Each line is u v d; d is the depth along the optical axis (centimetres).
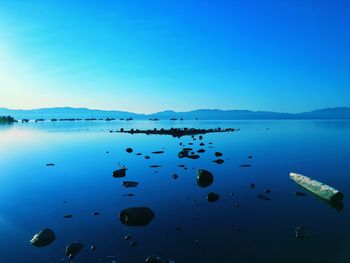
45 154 4534
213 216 1728
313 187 2231
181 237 1453
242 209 1847
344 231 1502
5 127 14388
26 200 2112
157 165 3384
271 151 4628
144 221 1641
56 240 1447
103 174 2980
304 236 1441
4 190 2398
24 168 3394
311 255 1266
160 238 1446
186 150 4375
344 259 1227
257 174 2892
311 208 1862
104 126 15188
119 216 1723
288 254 1277
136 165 3444
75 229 1576
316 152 4522
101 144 5866
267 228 1548
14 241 1448
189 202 1998
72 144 5941
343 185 2461
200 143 5616
